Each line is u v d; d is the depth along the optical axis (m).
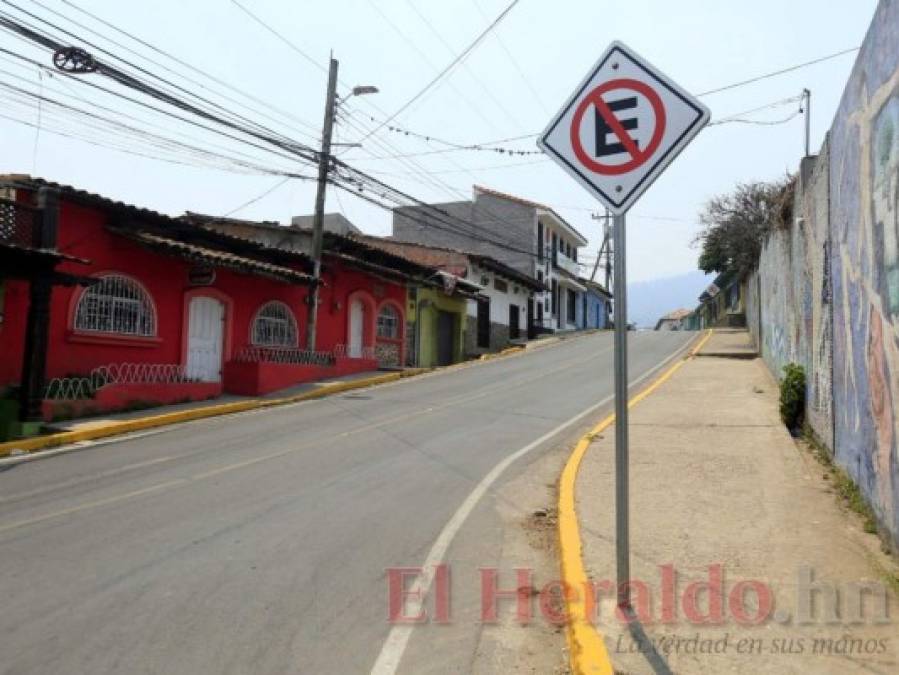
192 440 11.61
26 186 12.88
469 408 14.98
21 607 4.77
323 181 18.89
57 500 7.76
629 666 3.73
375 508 7.29
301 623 4.54
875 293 5.87
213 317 17.92
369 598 4.95
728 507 6.55
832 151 7.84
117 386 13.97
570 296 53.19
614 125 4.36
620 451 4.40
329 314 22.66
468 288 31.22
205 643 4.24
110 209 14.62
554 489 8.05
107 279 14.92
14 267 11.49
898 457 5.16
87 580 5.27
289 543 6.14
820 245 8.79
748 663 3.74
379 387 19.70
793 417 10.51
